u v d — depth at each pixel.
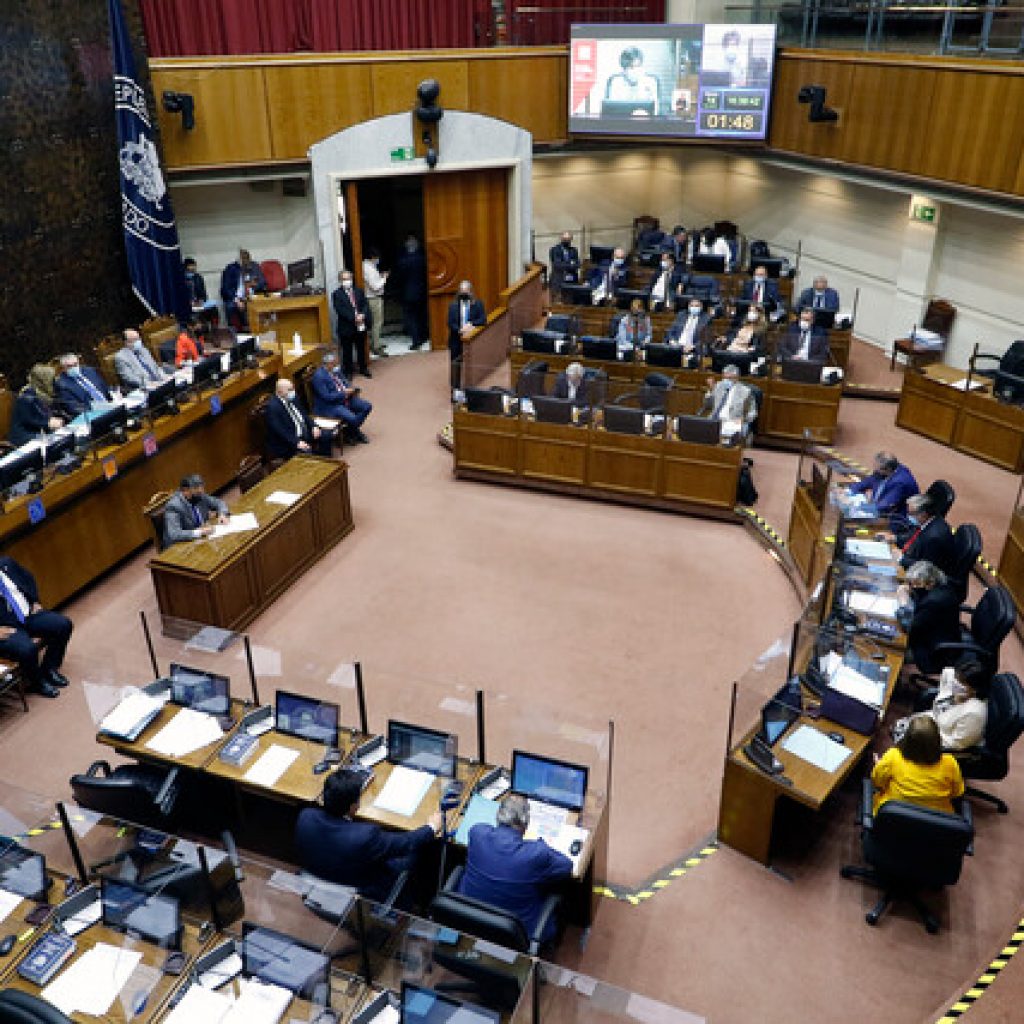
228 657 6.47
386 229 16.81
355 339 13.49
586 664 7.64
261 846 5.85
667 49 13.91
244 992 4.23
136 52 11.73
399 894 4.93
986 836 5.96
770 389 11.21
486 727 6.11
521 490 10.59
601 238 18.25
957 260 13.24
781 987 5.07
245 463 9.18
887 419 12.27
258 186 14.44
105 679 6.78
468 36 15.05
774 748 5.66
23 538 7.88
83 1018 4.14
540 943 4.56
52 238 11.10
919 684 7.11
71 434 8.41
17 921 4.61
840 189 15.04
